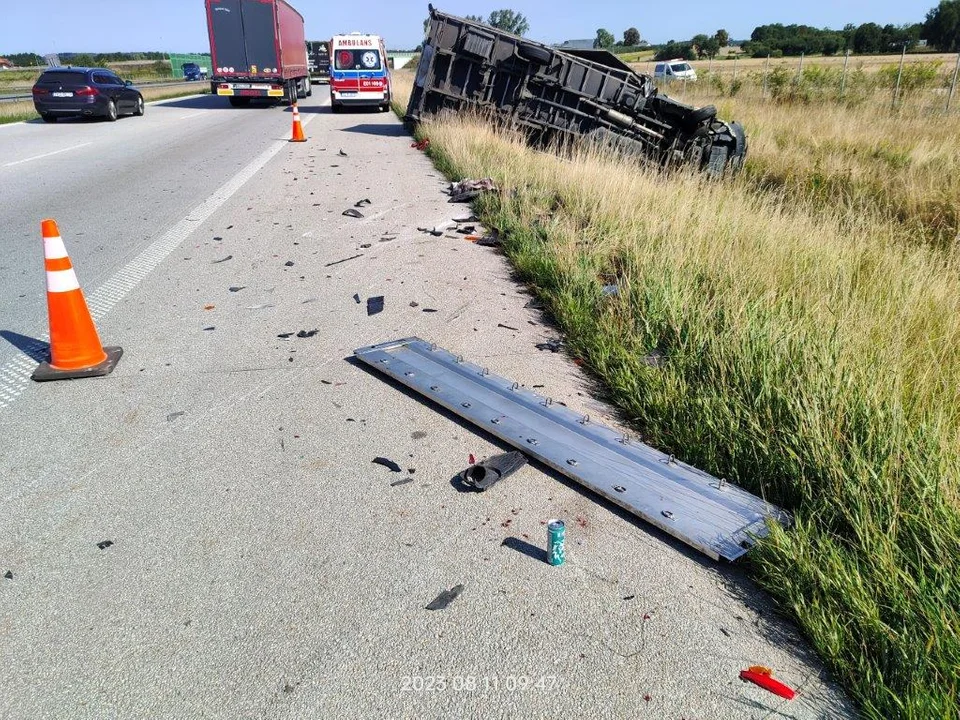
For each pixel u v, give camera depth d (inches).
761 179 435.2
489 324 193.5
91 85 773.3
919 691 74.8
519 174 364.5
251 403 146.7
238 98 1090.1
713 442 127.0
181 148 557.0
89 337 160.6
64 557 101.0
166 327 187.9
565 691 79.8
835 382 129.5
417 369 158.7
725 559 99.3
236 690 79.4
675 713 77.2
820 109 724.0
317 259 250.4
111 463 124.3
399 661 83.6
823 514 106.9
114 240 276.4
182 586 95.4
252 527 107.7
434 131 506.6
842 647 83.8
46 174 430.0
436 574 98.1
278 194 364.8
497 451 130.0
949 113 678.5
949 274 206.5
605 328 176.6
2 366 163.6
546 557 101.8
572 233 250.1
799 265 209.9
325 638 86.8
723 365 144.7
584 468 120.9
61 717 76.0
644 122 468.4
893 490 102.9
